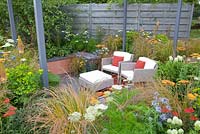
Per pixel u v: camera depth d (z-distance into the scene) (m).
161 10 5.98
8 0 4.45
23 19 6.07
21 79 2.79
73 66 5.55
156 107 2.28
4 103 2.41
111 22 6.39
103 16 6.41
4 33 5.84
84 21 6.63
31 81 2.81
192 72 3.19
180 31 6.06
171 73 3.28
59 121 2.12
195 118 2.32
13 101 2.73
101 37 6.49
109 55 5.65
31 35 5.88
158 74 3.39
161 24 6.09
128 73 4.50
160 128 2.25
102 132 2.11
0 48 4.20
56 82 3.51
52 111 2.28
